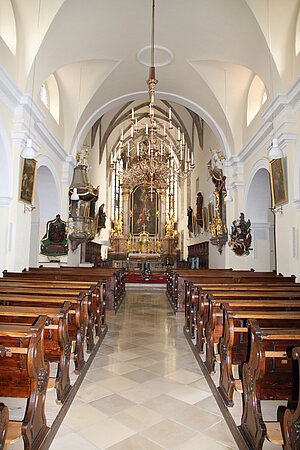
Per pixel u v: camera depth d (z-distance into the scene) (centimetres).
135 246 2547
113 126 1969
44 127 884
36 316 331
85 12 765
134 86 1162
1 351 226
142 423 321
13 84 683
